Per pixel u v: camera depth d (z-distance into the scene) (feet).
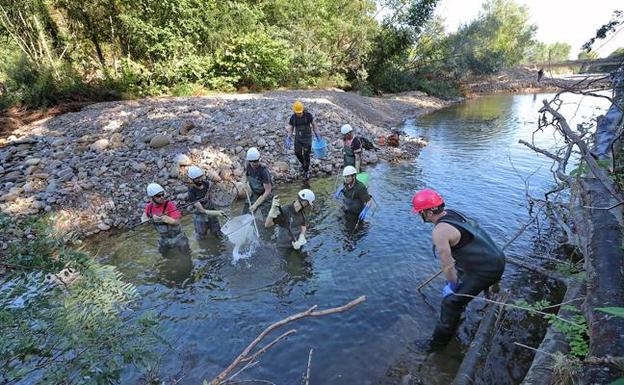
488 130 48.73
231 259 18.25
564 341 10.13
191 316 14.24
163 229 18.44
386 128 49.78
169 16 48.91
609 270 10.10
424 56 97.45
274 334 13.14
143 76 47.80
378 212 22.45
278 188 27.53
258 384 11.13
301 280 16.21
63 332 7.48
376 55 83.15
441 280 15.58
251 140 31.78
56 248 8.66
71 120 35.53
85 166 26.66
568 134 15.51
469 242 11.40
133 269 17.81
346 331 13.10
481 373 10.89
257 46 54.80
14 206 22.52
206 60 52.08
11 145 29.86
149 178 26.43
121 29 48.32
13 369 6.80
